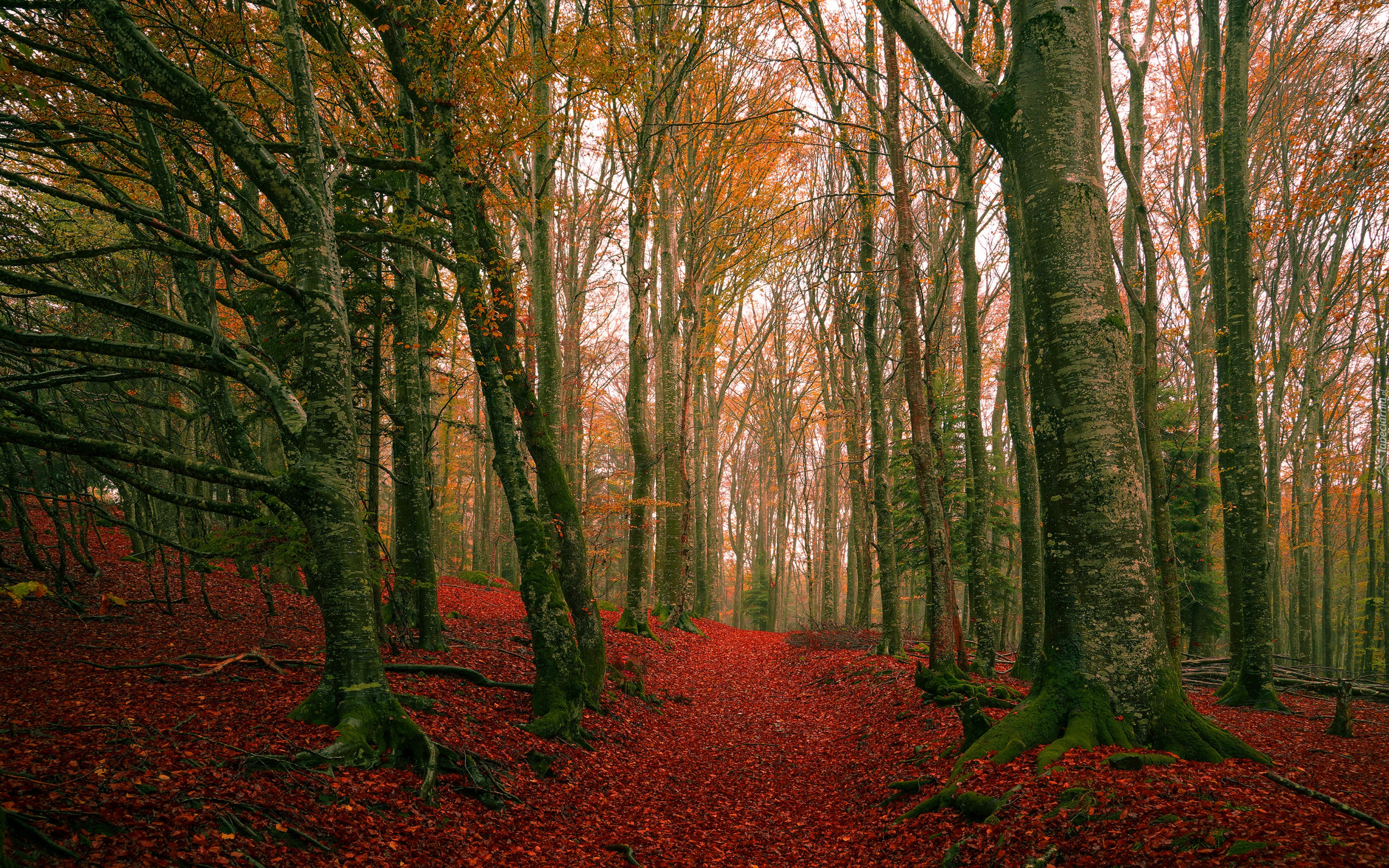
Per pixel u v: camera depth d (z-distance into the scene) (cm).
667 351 2153
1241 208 1160
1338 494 2541
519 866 496
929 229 1694
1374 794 543
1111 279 658
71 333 1075
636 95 1408
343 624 590
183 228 873
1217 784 490
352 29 928
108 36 585
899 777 729
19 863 321
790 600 6356
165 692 625
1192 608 2033
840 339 2145
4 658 689
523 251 1744
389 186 1048
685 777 825
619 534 3359
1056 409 648
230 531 821
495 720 762
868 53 1236
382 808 499
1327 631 2320
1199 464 1984
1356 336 2133
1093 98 677
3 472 991
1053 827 468
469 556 4522
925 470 1041
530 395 945
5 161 952
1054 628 640
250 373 626
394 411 1190
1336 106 1767
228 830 405
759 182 1888
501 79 852
